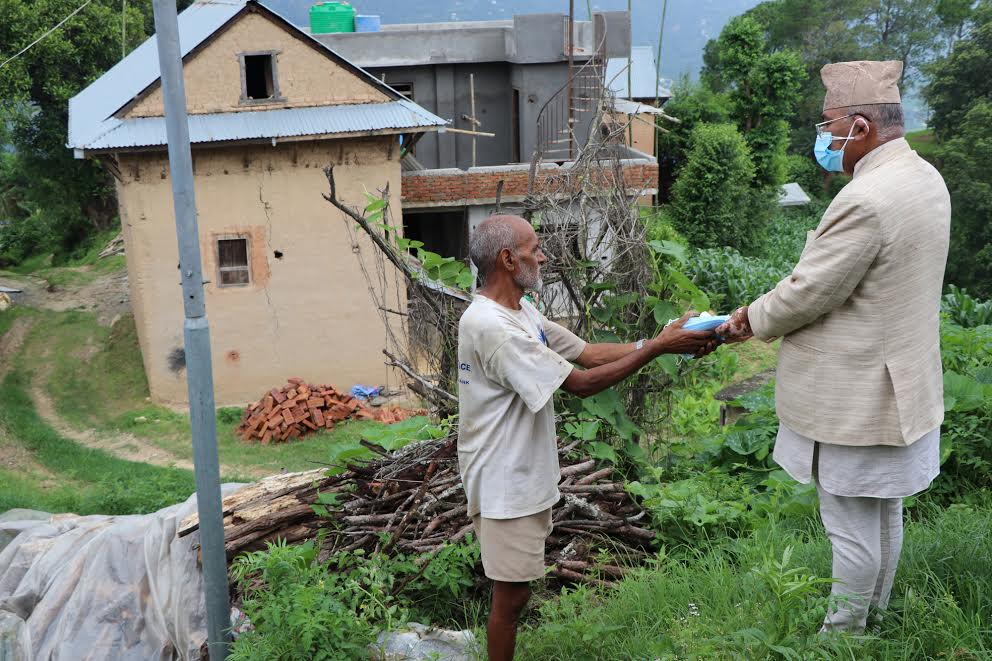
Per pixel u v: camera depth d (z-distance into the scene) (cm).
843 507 315
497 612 340
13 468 1397
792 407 319
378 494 482
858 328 299
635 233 529
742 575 390
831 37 6078
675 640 337
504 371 312
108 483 1190
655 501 465
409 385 567
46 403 1700
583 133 1839
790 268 2398
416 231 2247
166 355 1616
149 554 568
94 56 2895
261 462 1412
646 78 2722
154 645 533
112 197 3194
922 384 300
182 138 414
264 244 1588
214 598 436
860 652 306
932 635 315
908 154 299
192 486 1213
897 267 291
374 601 393
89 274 2505
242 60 1530
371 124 1545
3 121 2870
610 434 525
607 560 436
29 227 3147
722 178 3216
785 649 294
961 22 6762
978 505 445
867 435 300
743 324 335
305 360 1642
